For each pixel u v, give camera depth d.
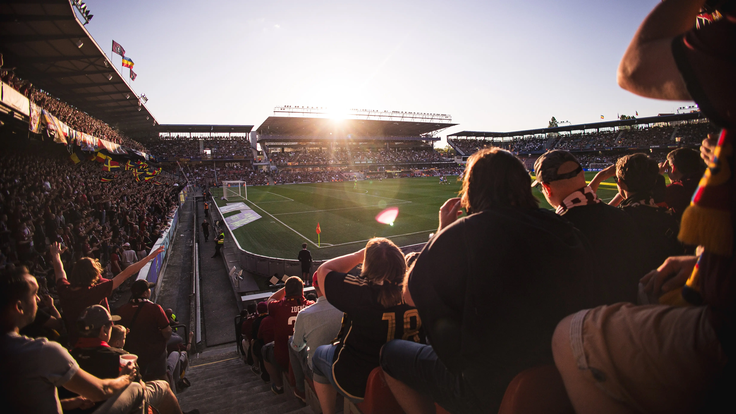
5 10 16.45
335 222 26.75
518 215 1.28
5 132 20.64
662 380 0.77
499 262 1.20
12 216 12.15
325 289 2.23
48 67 24.11
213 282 15.62
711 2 0.84
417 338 2.22
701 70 0.72
